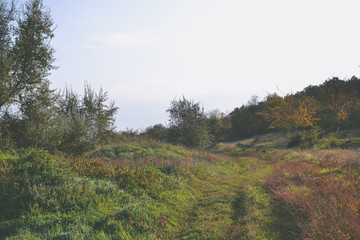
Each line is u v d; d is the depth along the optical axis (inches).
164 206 294.0
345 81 1478.8
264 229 216.5
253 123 1763.0
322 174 356.8
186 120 1130.0
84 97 913.5
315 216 199.9
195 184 428.8
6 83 553.9
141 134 1071.6
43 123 618.2
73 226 214.2
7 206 250.2
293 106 1170.6
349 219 184.7
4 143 508.1
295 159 590.9
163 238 223.0
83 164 387.5
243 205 293.4
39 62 624.4
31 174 302.7
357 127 1062.4
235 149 1273.4
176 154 706.8
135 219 238.8
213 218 265.1
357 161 400.8
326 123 1196.5
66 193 271.4
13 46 596.4
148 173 381.4
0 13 585.0
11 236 198.2
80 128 687.7
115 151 687.7
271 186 358.0
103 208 254.7
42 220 221.1
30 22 609.6
